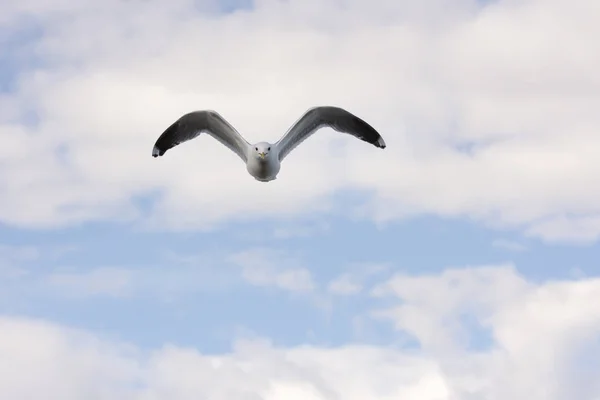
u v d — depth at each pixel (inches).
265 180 809.5
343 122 844.0
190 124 840.3
